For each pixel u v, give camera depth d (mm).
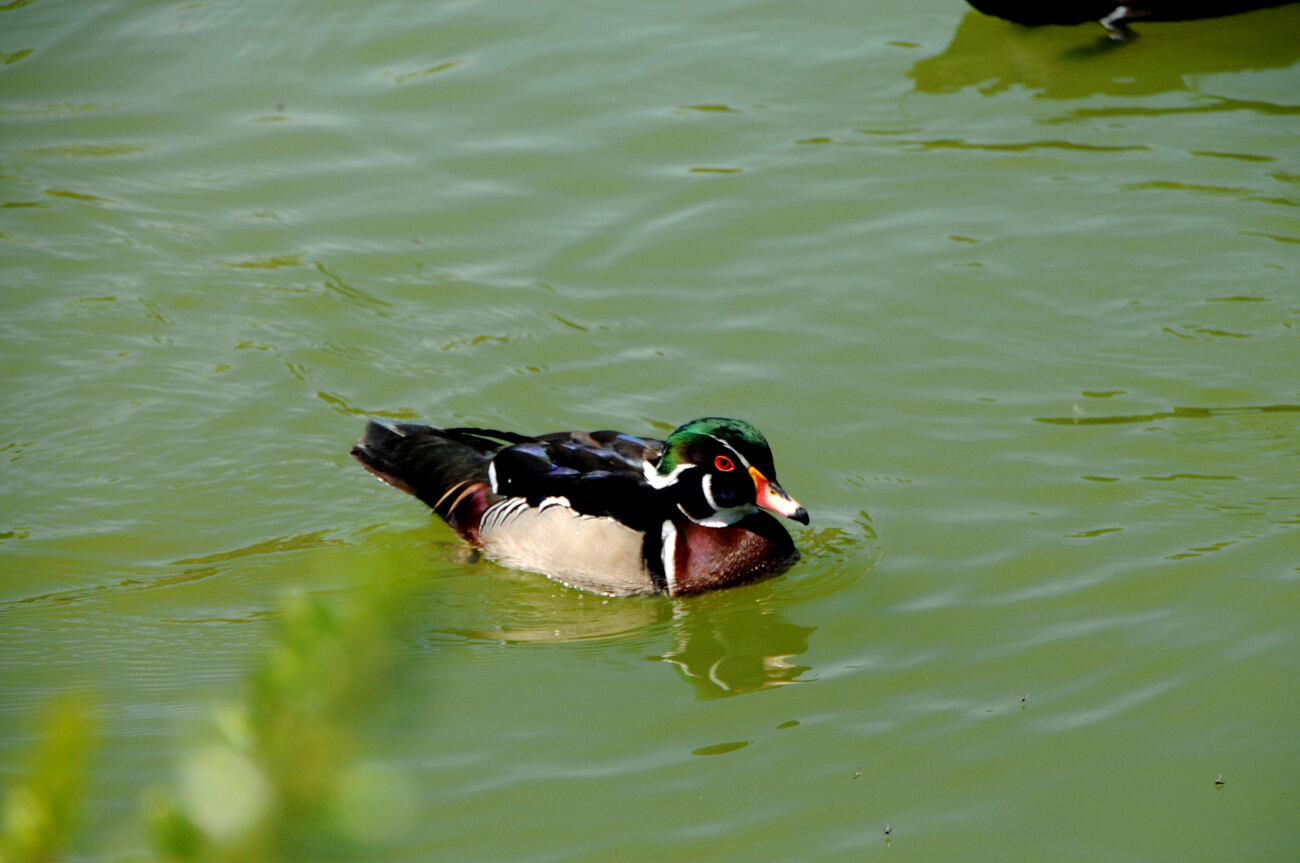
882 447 12977
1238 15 19812
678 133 17812
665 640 11047
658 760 9445
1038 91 18312
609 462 12133
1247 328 14109
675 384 13773
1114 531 11789
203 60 19500
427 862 8398
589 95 18641
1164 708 9750
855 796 9008
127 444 13000
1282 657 10180
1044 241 15562
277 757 1848
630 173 17141
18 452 12859
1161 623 10664
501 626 11281
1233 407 13133
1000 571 11461
